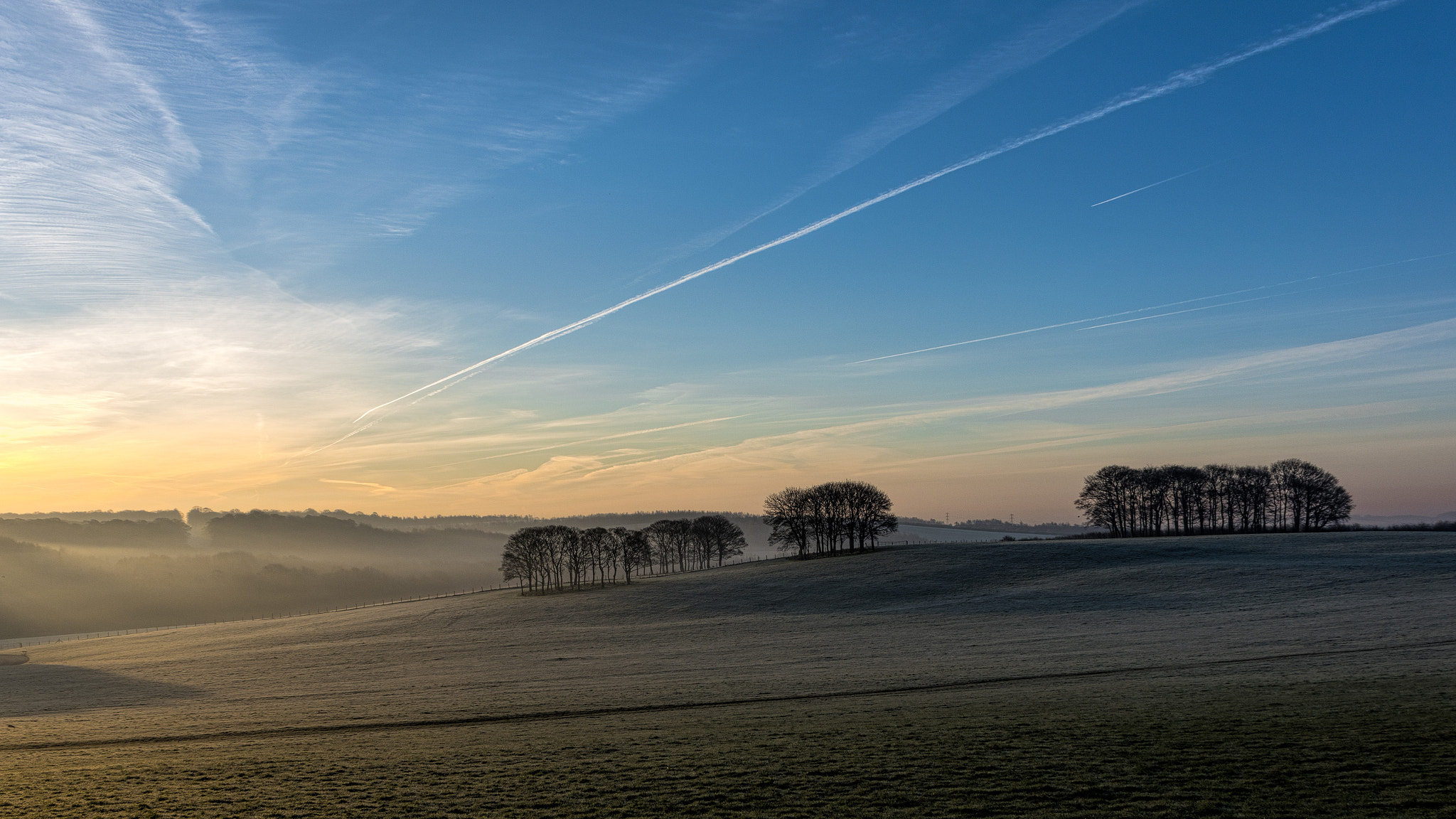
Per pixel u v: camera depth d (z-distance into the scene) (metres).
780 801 20.73
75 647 113.38
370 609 144.00
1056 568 106.00
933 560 120.31
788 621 83.81
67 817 21.39
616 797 21.50
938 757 23.94
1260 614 64.44
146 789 23.81
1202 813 18.86
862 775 22.48
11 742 35.62
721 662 55.72
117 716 44.31
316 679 61.22
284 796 22.64
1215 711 28.00
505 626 98.38
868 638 66.56
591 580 152.88
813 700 36.78
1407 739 23.20
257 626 125.06
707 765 24.11
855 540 172.38
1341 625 53.91
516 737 30.28
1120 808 19.34
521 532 146.62
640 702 38.59
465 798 21.86
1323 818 18.08
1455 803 18.52
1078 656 47.72
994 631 66.31
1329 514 157.75
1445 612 56.78
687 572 154.75
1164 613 70.62
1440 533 124.12
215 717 41.09
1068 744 24.70
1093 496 170.62
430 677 57.28
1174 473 166.50
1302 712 26.95
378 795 22.45
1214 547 113.81
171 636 117.56
